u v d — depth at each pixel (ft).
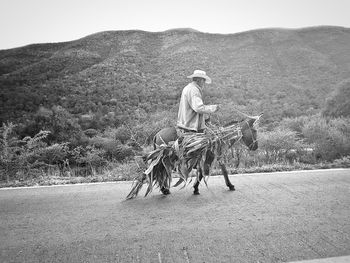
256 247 12.96
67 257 12.42
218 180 24.12
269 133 36.24
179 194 20.77
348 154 34.78
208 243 13.39
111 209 17.99
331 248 12.80
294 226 15.01
